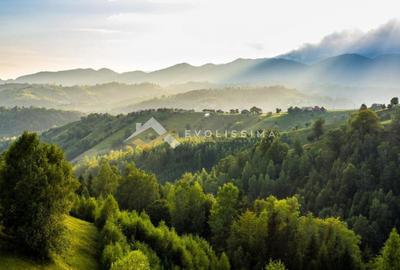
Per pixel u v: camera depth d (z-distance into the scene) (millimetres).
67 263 62875
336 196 167000
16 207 54000
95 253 75312
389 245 81188
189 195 113625
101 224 91812
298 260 96312
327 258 95375
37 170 55562
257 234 99375
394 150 181375
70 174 61188
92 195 134875
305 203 175375
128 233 87562
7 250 53156
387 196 151500
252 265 94500
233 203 107188
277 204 108812
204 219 114250
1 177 55375
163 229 90750
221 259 86125
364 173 171250
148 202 124250
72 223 88938
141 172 129750
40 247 55719
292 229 104688
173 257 83875
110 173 138250
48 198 56250
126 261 59156
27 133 57844
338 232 108750
